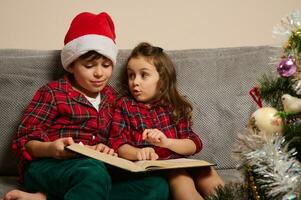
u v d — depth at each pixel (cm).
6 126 131
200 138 139
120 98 137
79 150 102
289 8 169
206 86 142
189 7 164
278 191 79
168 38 163
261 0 168
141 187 104
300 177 79
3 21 152
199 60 145
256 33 168
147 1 161
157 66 136
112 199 103
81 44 126
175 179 110
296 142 84
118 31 159
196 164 106
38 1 154
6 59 134
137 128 132
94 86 129
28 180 113
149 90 135
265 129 86
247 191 89
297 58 88
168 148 125
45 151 111
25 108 132
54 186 103
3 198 105
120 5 159
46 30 155
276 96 95
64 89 129
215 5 165
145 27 161
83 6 156
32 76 135
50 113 125
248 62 146
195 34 164
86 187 94
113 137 130
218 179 114
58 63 137
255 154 83
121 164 99
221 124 140
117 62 142
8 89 132
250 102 142
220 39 166
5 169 131
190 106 138
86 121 129
